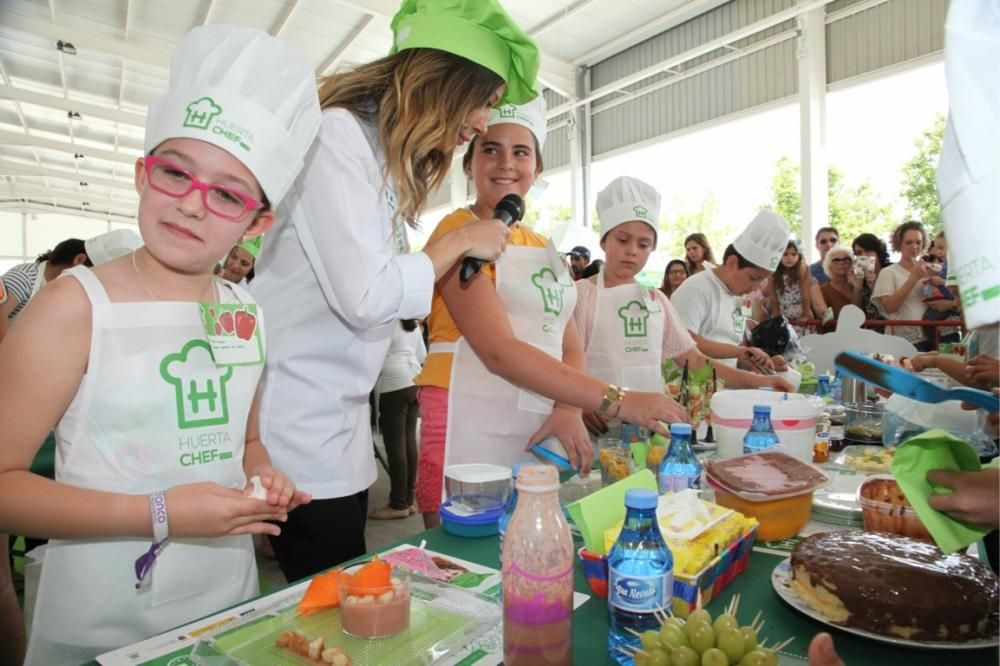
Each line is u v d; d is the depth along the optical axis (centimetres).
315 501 122
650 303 226
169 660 74
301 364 121
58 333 85
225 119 88
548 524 69
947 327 414
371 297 108
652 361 225
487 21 120
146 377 91
